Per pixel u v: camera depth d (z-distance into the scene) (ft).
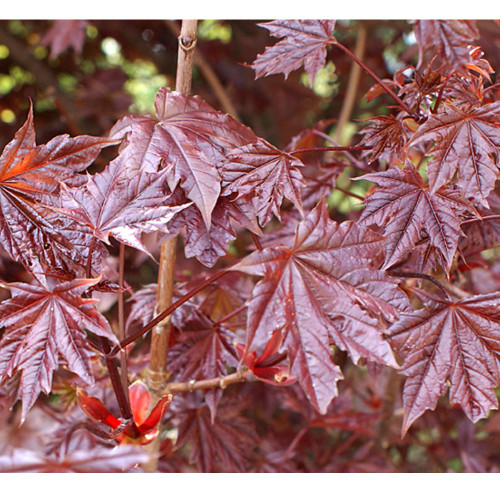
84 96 4.25
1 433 2.73
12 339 1.85
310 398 1.81
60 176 1.94
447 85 2.05
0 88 4.95
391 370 2.71
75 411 2.53
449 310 1.95
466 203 1.96
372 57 4.13
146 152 1.92
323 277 1.85
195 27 2.03
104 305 2.52
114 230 1.86
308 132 2.61
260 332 1.80
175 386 2.11
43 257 1.92
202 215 1.90
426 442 3.44
